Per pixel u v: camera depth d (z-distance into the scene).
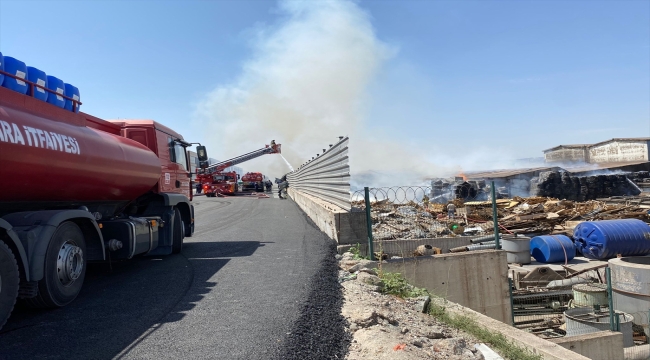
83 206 6.73
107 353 4.18
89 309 5.60
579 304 10.48
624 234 14.95
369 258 9.55
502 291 10.05
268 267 8.16
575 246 16.11
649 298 10.61
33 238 5.11
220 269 8.05
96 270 8.16
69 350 4.25
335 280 7.34
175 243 9.84
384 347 4.50
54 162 5.53
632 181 31.50
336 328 4.99
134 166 7.90
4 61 4.98
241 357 4.11
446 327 6.00
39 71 5.56
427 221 14.44
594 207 21.25
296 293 6.34
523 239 14.69
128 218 8.06
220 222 16.81
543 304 11.21
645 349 8.91
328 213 11.61
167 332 4.76
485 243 11.27
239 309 5.58
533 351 5.56
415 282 9.42
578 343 8.02
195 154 12.79
